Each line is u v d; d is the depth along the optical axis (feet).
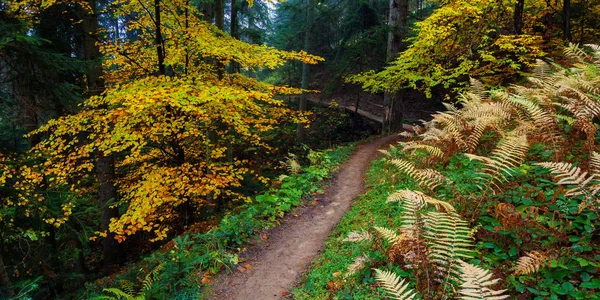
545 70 26.50
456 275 11.28
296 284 15.48
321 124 80.02
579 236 11.21
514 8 38.47
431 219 12.69
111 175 34.81
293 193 26.08
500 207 12.57
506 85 37.09
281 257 18.11
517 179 15.61
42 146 23.17
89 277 35.06
